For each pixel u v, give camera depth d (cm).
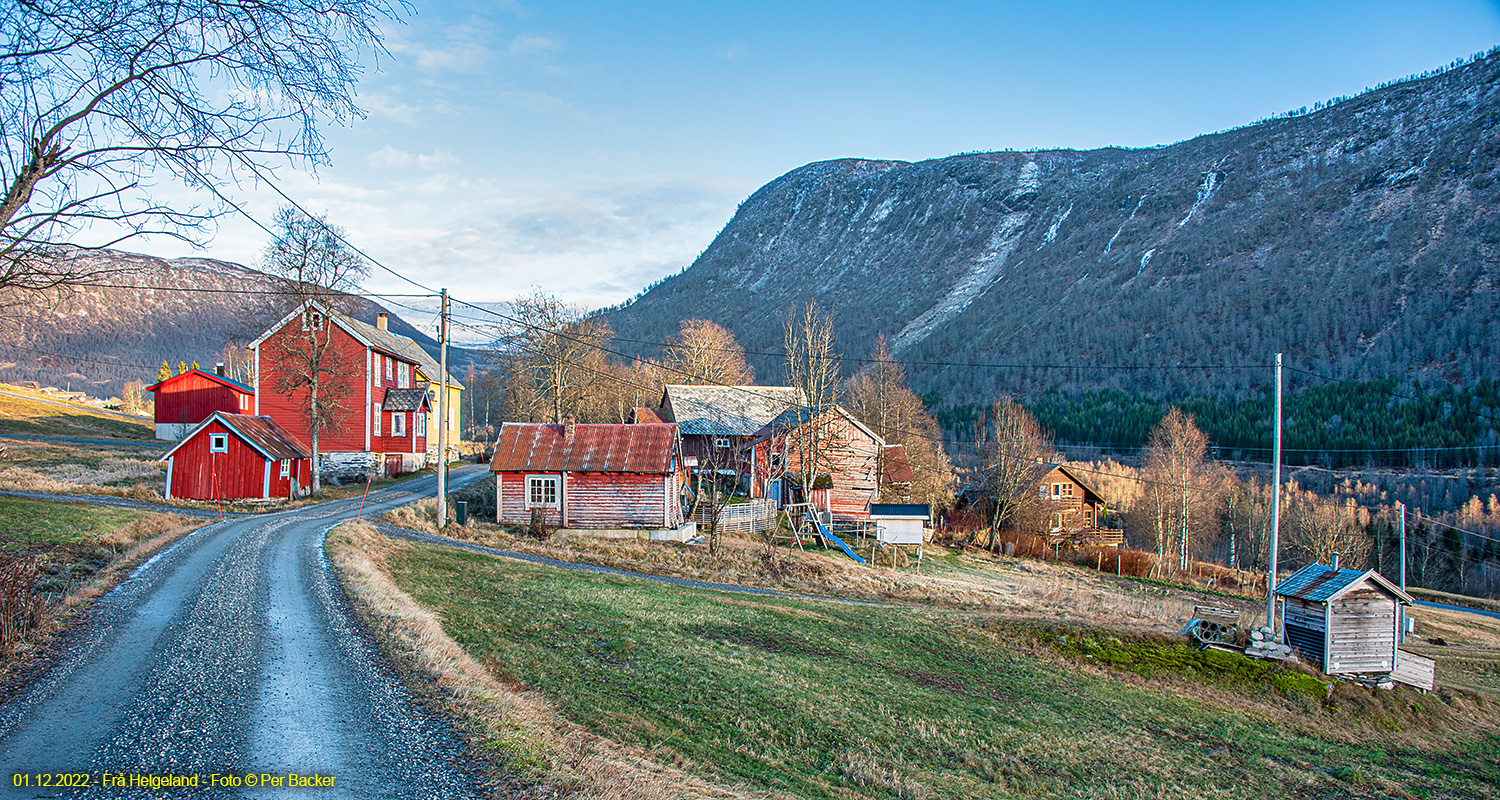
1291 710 2148
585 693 1347
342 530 2592
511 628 1708
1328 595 2530
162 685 1081
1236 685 2264
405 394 5103
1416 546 7175
